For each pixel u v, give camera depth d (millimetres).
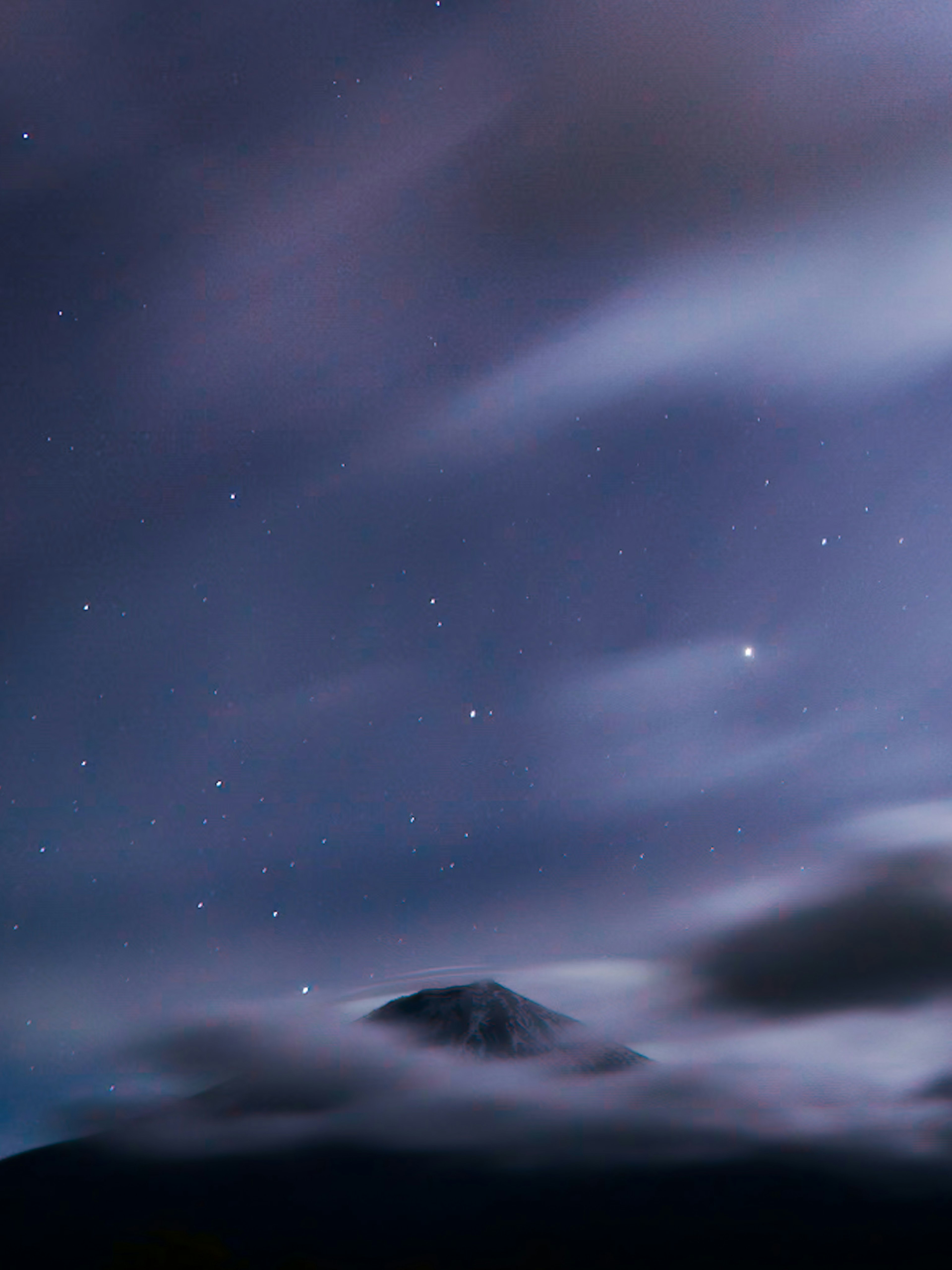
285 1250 20453
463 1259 19172
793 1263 16859
